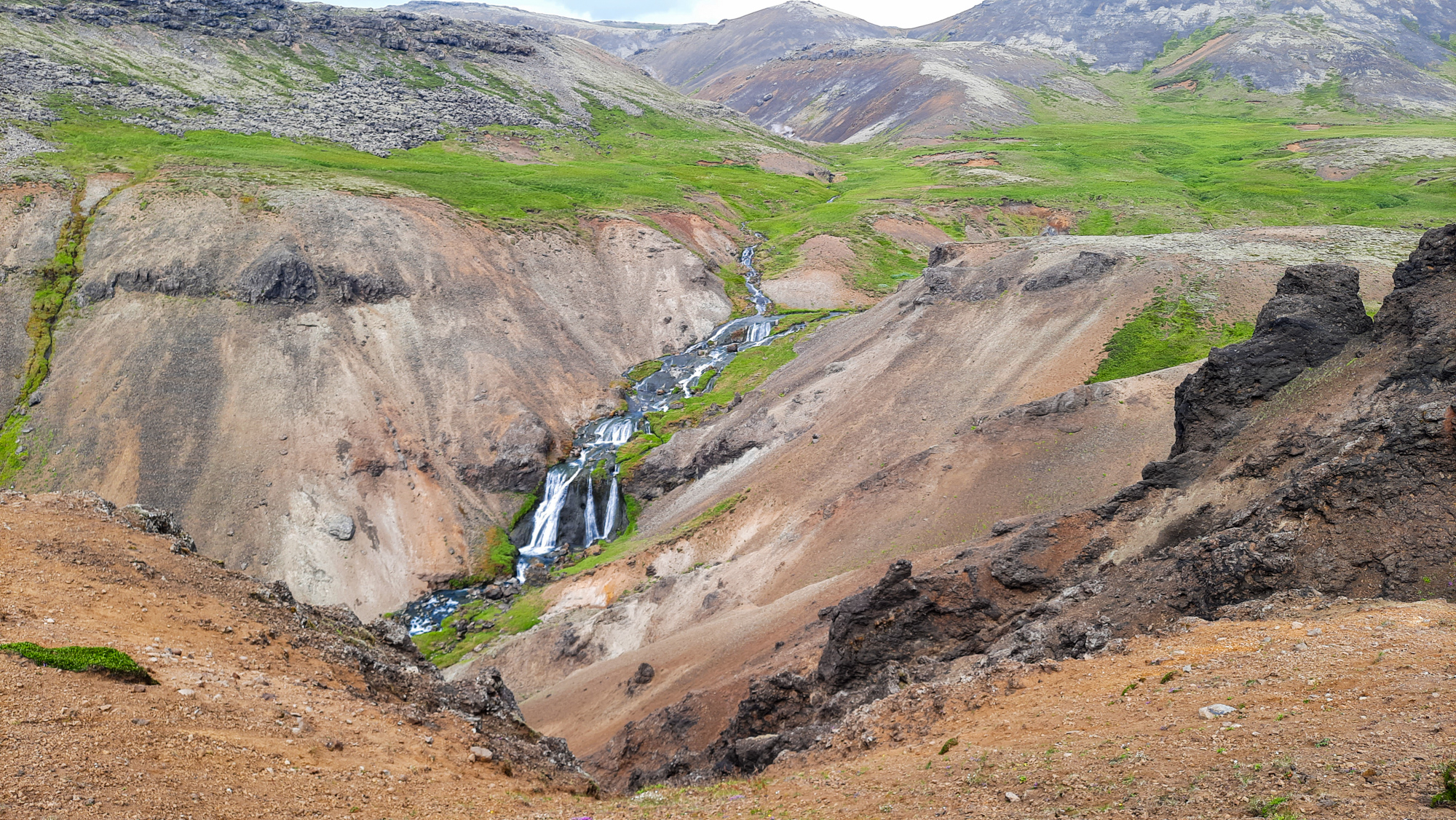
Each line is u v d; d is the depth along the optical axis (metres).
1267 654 20.48
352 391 111.44
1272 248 108.94
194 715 20.41
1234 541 28.58
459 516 103.38
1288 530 27.22
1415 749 14.12
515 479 107.88
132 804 16.16
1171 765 16.25
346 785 20.03
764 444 99.56
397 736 24.61
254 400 107.19
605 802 24.80
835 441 92.50
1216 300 95.31
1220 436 41.53
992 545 46.53
